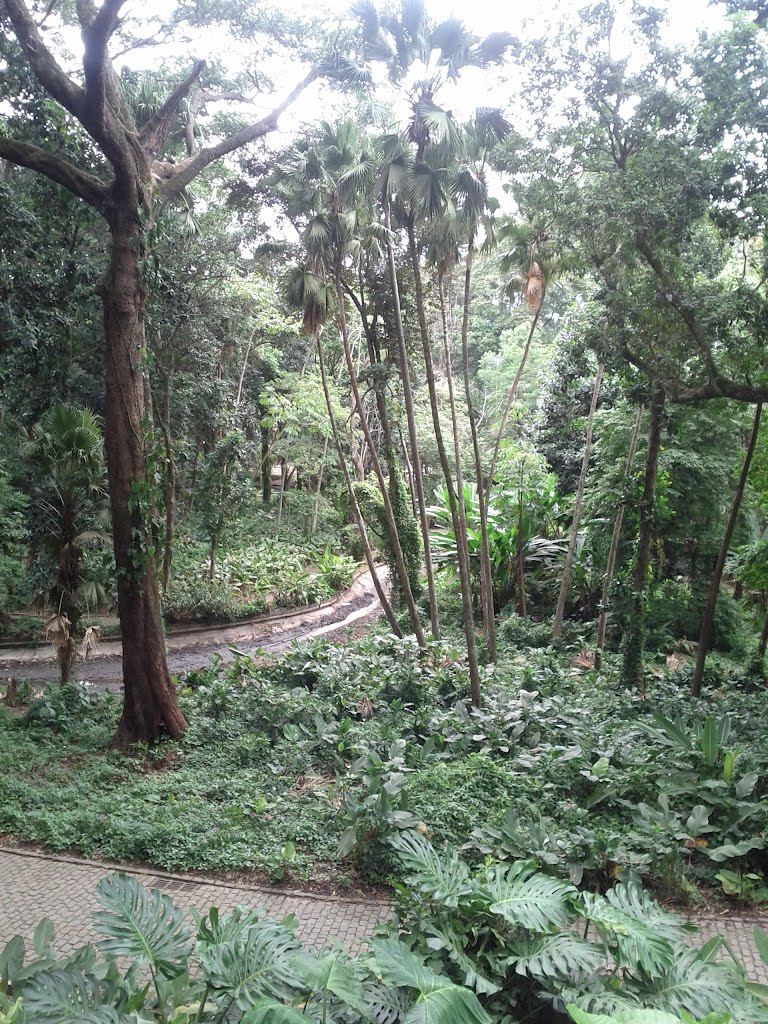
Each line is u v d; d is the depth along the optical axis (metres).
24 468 18.03
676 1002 3.61
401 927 4.53
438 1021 3.05
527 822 7.64
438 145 11.76
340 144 13.92
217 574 24.17
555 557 22.17
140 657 10.45
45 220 14.37
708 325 10.02
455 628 20.17
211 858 7.10
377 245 15.31
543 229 14.20
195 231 17.34
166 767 9.74
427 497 34.31
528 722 10.52
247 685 12.38
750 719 11.45
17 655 17.56
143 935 3.92
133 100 13.38
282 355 30.72
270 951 3.66
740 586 21.42
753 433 11.94
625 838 6.97
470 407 15.56
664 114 10.21
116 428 10.44
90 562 12.65
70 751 10.06
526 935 4.11
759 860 7.00
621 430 18.89
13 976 3.90
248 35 13.23
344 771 9.18
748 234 9.92
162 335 20.08
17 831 7.71
